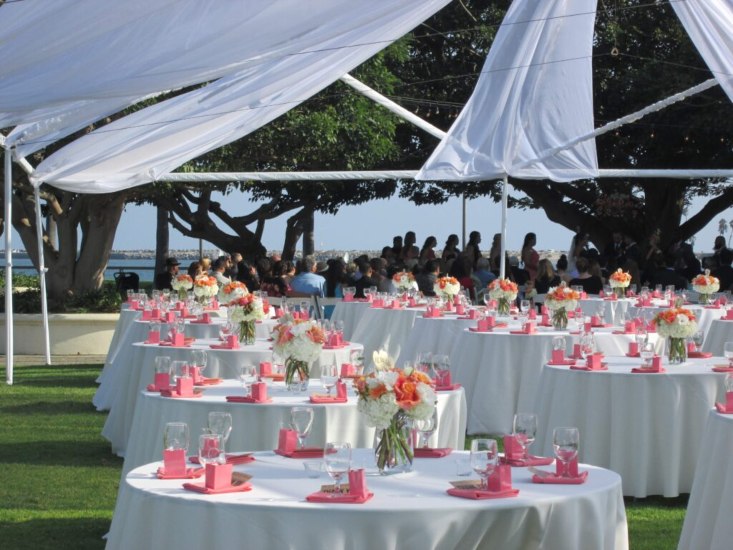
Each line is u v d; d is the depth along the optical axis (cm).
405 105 2311
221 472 427
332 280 1756
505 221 1364
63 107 816
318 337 662
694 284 1442
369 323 1396
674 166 2320
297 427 501
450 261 1873
